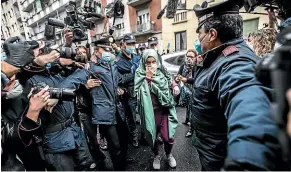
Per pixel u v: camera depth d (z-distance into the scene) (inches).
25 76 56.4
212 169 42.9
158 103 92.5
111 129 89.8
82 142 75.6
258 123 22.5
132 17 712.4
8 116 47.7
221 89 32.6
